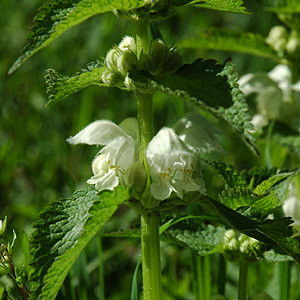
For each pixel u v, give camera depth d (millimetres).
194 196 402
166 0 404
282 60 560
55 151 731
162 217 462
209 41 553
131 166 402
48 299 392
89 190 412
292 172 443
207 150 404
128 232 457
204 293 492
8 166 699
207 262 492
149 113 409
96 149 709
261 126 557
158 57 399
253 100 728
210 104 379
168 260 555
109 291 555
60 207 407
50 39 386
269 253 440
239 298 449
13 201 685
